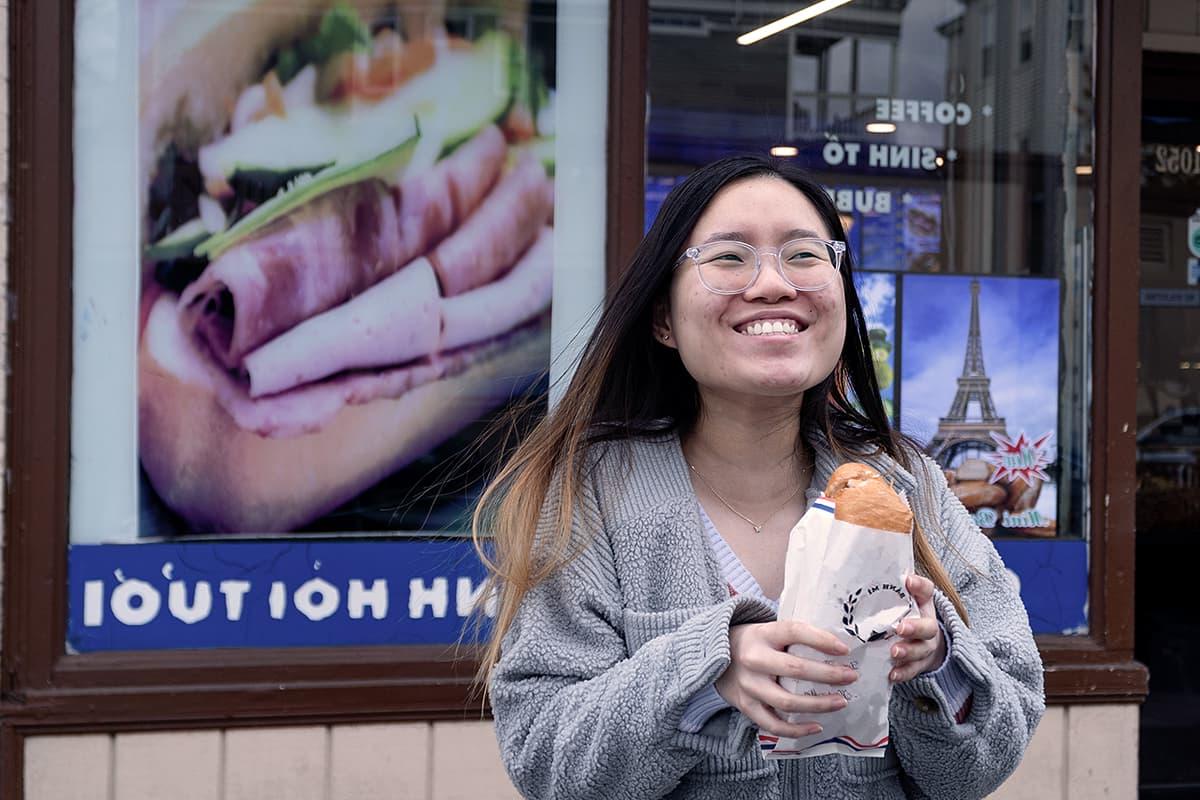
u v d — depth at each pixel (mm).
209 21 3100
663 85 3309
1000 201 3469
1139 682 3363
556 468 1495
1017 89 3477
